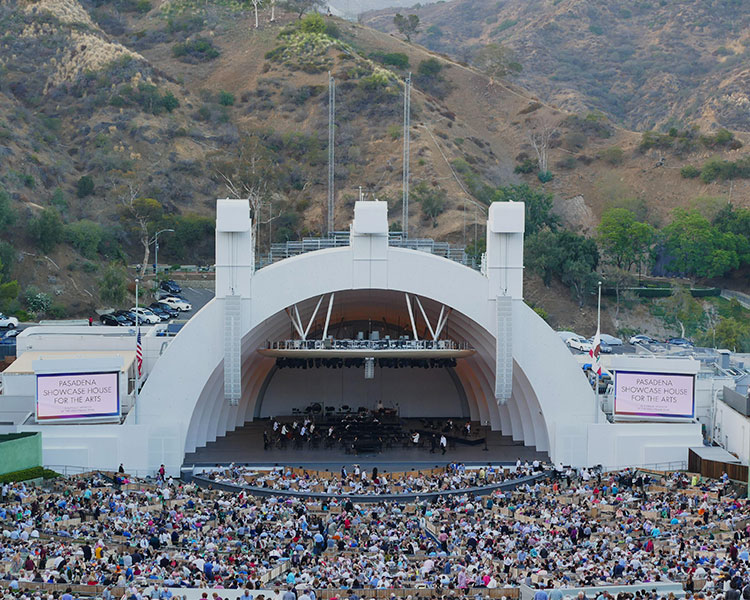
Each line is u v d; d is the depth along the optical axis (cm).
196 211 18138
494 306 7869
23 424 7506
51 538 5169
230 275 7706
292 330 8812
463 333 8519
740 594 4166
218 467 7494
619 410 7838
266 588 4428
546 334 7906
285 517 5981
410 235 17038
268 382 9256
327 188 18762
